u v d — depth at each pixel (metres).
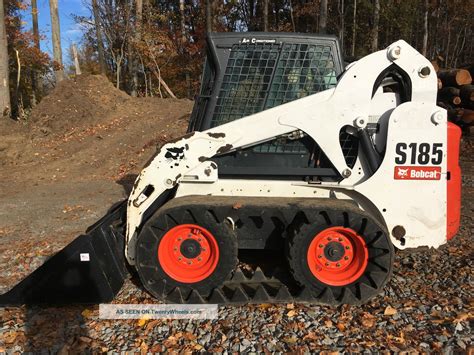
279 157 3.72
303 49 3.66
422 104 3.48
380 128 3.63
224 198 3.59
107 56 27.00
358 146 3.64
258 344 2.92
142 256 3.44
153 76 23.55
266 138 3.60
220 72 3.69
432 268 4.09
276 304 3.45
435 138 3.51
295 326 3.12
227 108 3.71
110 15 22.91
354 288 3.46
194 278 3.49
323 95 3.56
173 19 23.95
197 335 3.06
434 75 3.53
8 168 11.10
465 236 5.03
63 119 14.23
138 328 3.18
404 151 3.51
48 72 24.45
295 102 3.56
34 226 6.13
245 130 3.58
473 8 26.83
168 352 2.86
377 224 3.30
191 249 3.48
